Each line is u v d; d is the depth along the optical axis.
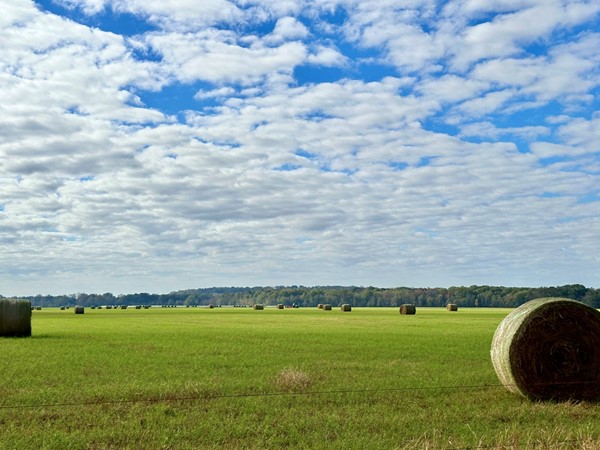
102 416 12.95
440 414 13.57
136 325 54.12
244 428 11.98
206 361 22.78
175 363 22.22
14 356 24.47
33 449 10.54
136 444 10.89
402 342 32.38
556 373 16.17
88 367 20.95
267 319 69.81
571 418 13.58
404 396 15.58
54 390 15.94
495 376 19.23
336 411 13.75
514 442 10.47
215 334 39.47
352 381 17.80
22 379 17.88
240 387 16.64
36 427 12.03
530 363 16.12
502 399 15.81
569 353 16.25
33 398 14.84
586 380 16.20
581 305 16.41
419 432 11.84
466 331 43.31
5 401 14.52
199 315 89.31
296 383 16.88
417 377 18.78
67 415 13.07
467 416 13.50
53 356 24.50
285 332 41.81
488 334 39.59
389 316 81.31
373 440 11.12
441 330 44.72
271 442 11.11
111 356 24.61
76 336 37.47
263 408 14.01
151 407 13.88
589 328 16.36
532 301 17.33
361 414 13.48
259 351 26.98
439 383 17.66
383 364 22.05
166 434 11.61
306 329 45.97
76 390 16.03
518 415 13.70
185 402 14.61
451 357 24.72
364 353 26.17
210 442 11.16
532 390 16.03
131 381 17.73
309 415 13.44
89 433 11.55
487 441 11.16
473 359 24.06
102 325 54.22
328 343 31.58
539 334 16.25
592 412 14.27
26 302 37.25
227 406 14.12
